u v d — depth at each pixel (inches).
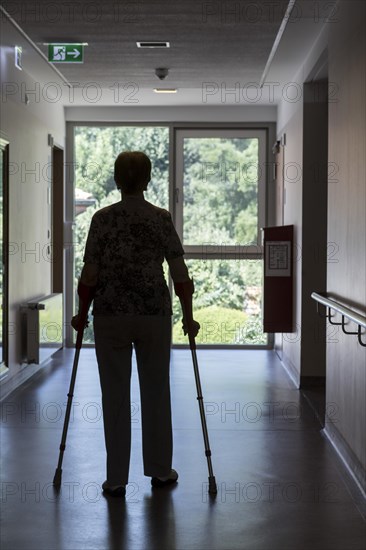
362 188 172.2
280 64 301.4
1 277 273.3
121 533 140.6
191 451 199.6
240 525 145.1
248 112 404.5
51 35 258.4
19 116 298.7
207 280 410.3
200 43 267.9
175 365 350.3
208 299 410.3
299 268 311.6
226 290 410.6
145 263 159.9
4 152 278.2
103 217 161.0
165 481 169.2
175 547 133.9
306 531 142.3
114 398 161.2
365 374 167.9
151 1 218.7
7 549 132.8
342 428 196.2
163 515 150.3
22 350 304.3
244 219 408.8
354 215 182.2
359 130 176.2
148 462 167.3
